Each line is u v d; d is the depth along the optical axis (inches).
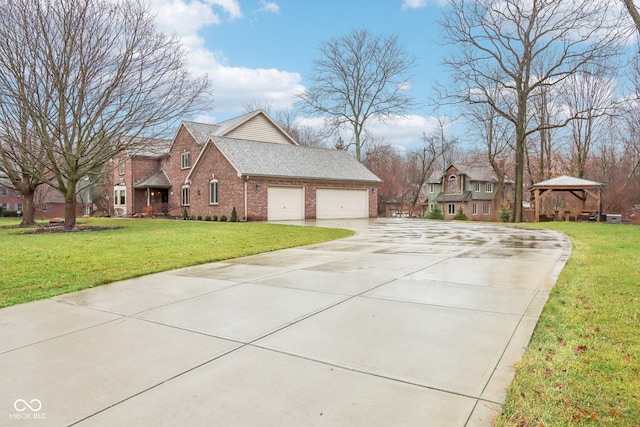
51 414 99.3
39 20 530.6
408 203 1854.1
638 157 1179.3
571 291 203.0
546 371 116.1
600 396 102.7
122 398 106.6
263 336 149.6
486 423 92.0
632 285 213.2
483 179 1705.2
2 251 358.3
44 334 156.6
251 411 99.0
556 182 920.3
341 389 108.7
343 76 1514.5
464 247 389.7
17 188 786.8
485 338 142.2
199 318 173.2
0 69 523.8
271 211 918.4
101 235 503.5
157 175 1252.5
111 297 212.7
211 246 401.7
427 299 194.1
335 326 158.4
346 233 551.2
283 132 1226.6
